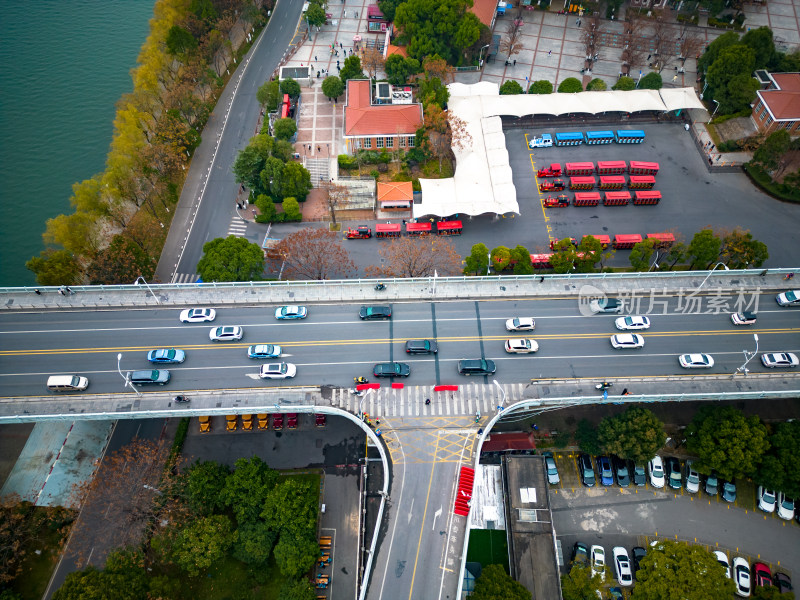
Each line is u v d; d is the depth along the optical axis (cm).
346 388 10962
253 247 13100
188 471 11181
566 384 11031
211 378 11044
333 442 12162
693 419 11644
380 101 17488
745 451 10812
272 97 17812
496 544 10519
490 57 19725
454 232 15150
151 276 13488
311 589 9969
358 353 11406
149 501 10588
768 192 15875
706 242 13038
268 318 11888
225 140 17650
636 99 17250
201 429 12219
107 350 11331
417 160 16700
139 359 11244
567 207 15788
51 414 10412
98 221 14412
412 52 18562
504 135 17100
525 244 14988
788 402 12469
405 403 10794
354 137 16462
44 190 17075
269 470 11131
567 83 17688
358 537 11000
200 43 18675
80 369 11062
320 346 11494
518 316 11938
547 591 9906
